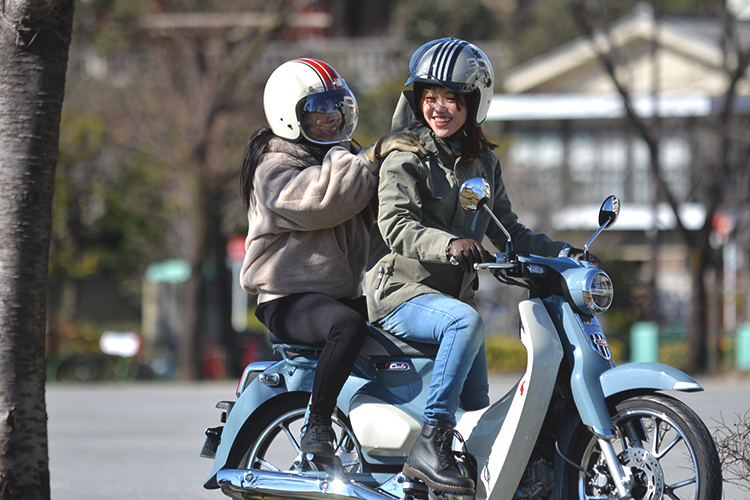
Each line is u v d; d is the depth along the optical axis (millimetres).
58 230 89125
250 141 17688
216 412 44719
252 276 17281
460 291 16625
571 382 15086
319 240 17047
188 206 78188
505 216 17750
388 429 16422
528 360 15164
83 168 86438
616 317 96000
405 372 16703
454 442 15805
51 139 17156
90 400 51094
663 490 14773
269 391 17578
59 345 83250
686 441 14484
